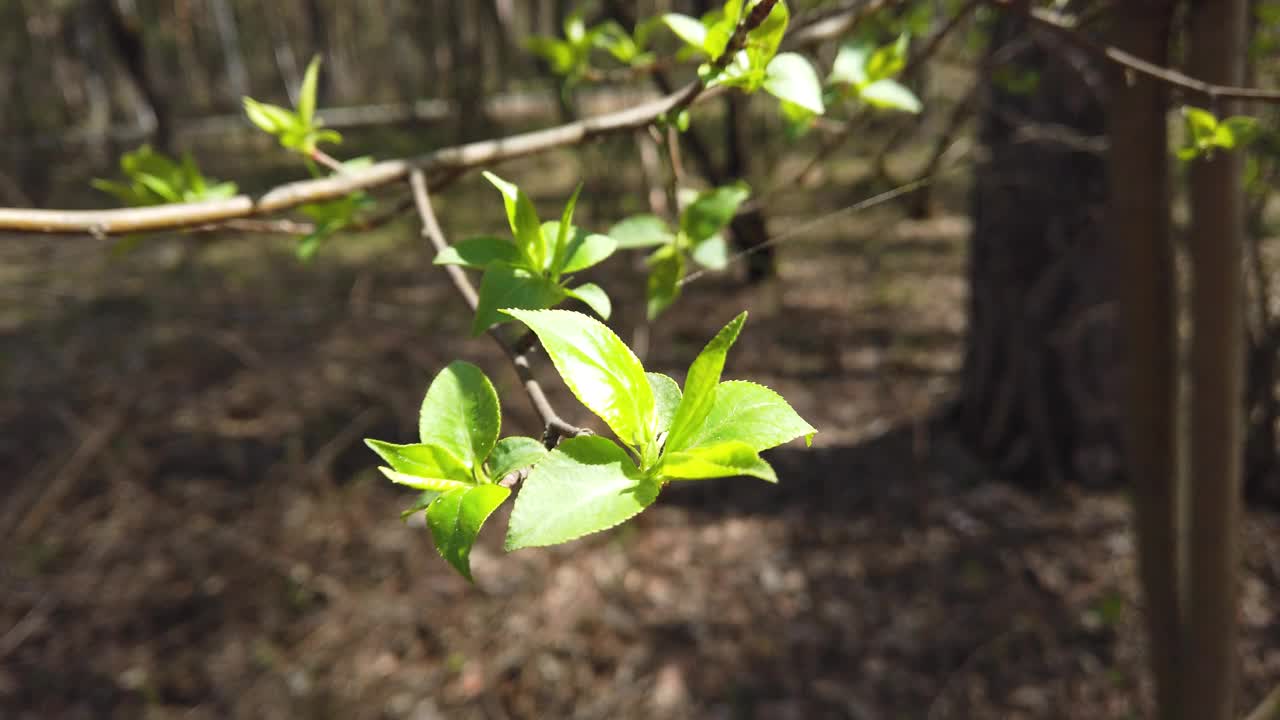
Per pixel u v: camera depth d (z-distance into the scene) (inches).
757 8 27.5
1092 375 162.7
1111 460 167.6
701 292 288.2
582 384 17.7
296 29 1111.0
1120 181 53.8
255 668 137.5
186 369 245.9
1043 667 124.6
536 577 154.2
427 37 418.9
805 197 349.7
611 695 129.2
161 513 176.2
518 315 17.8
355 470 192.1
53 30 633.6
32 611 148.8
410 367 244.5
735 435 18.3
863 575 149.4
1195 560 55.9
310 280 331.9
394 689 132.2
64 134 548.4
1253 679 113.9
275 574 157.4
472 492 18.7
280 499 179.2
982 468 177.2
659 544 161.2
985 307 173.3
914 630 136.0
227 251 383.9
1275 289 115.3
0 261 362.6
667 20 30.4
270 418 215.2
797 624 139.7
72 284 328.2
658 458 18.1
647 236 39.3
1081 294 158.9
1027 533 155.3
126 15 429.4
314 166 42.6
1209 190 49.4
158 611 149.7
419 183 36.7
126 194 41.6
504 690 131.3
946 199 390.3
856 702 124.1
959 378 218.5
